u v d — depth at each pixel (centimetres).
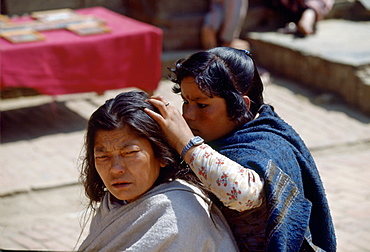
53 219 502
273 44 934
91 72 669
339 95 828
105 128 190
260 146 204
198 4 960
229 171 189
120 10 973
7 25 705
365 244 463
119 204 210
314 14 977
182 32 954
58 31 695
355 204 536
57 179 575
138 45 694
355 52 865
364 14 1070
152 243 188
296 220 195
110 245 200
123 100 194
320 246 220
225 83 207
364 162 643
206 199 203
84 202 524
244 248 212
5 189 549
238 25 937
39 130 705
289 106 812
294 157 210
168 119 195
